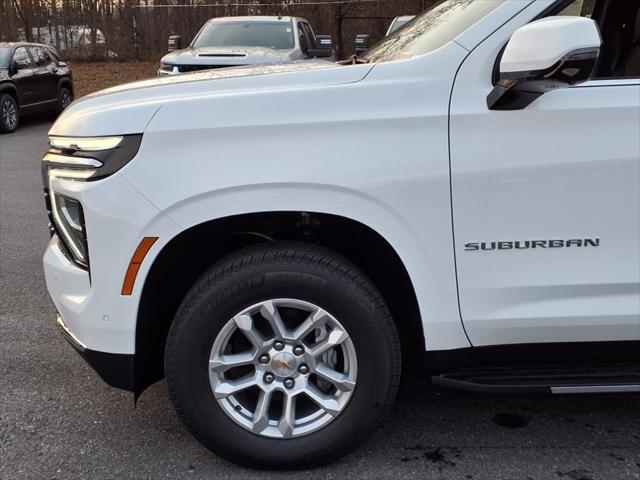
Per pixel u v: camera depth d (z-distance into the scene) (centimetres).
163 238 239
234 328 249
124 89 273
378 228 240
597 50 211
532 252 242
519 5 241
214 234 259
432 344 253
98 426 294
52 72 1382
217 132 236
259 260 244
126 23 2150
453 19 277
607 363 263
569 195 237
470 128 235
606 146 234
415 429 292
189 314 245
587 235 241
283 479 258
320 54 986
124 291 243
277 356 253
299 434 256
